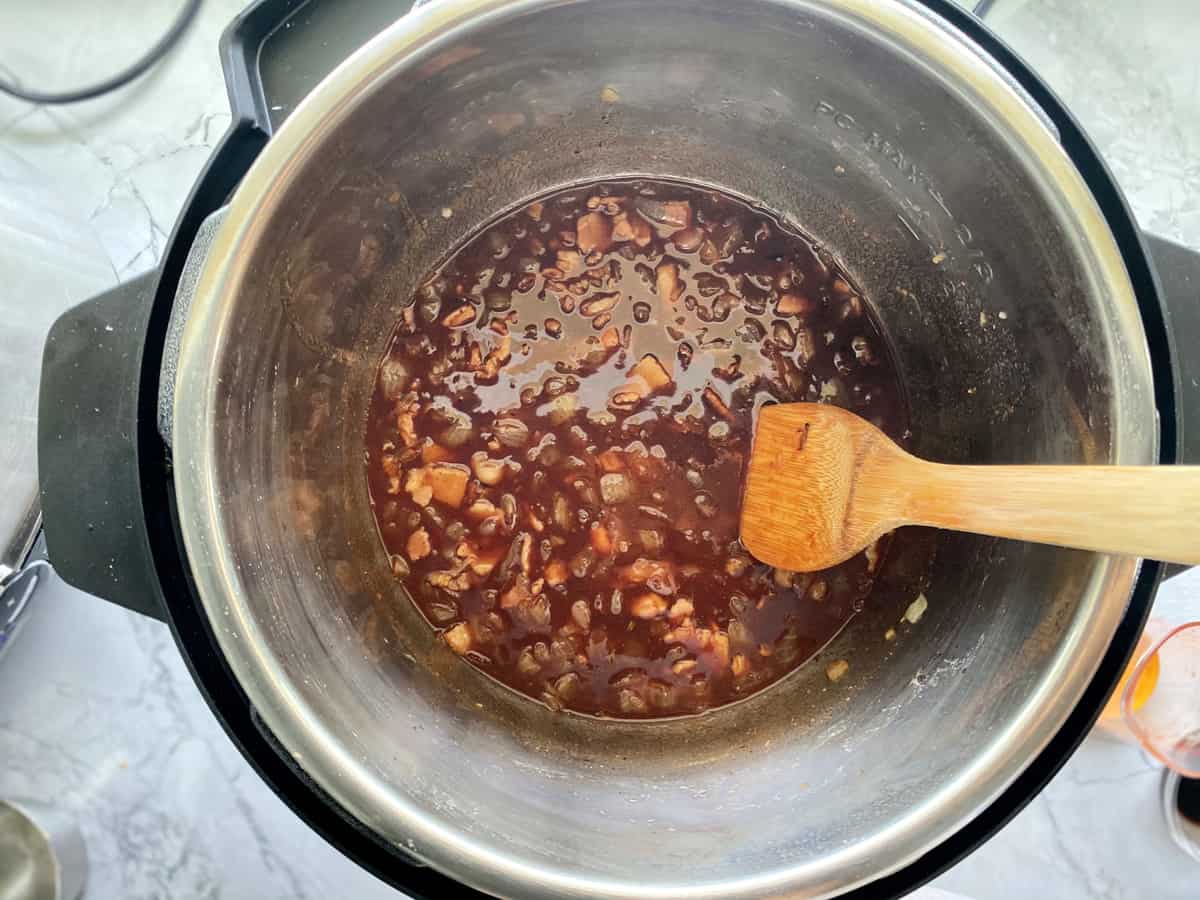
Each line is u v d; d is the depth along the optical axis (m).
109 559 0.28
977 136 0.28
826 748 0.33
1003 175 0.28
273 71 0.29
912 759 0.29
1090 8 0.41
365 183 0.31
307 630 0.30
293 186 0.27
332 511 0.35
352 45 0.29
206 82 0.42
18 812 0.36
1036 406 0.31
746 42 0.30
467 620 0.36
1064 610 0.26
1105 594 0.25
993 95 0.26
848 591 0.36
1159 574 0.27
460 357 0.37
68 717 0.38
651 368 0.36
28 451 0.38
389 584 0.36
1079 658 0.25
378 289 0.36
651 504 0.36
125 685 0.38
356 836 0.28
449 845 0.25
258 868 0.37
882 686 0.34
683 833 0.29
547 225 0.38
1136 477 0.24
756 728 0.35
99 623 0.39
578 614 0.36
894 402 0.37
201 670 0.28
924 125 0.30
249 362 0.28
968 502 0.28
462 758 0.31
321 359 0.33
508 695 0.36
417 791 0.27
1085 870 0.37
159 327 0.28
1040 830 0.37
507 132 0.35
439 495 0.36
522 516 0.36
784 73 0.31
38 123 0.41
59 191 0.41
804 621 0.36
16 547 0.38
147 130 0.42
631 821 0.30
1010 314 0.31
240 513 0.28
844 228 0.37
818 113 0.33
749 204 0.39
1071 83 0.41
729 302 0.37
